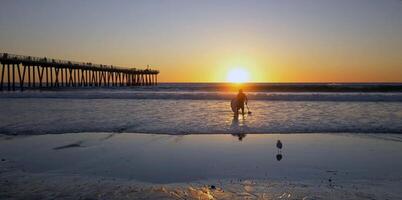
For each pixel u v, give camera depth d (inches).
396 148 410.0
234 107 704.4
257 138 481.4
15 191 250.2
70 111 811.4
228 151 398.0
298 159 357.4
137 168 323.0
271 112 781.9
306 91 1921.8
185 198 237.1
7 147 417.4
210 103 1055.0
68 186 262.2
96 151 396.5
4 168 321.1
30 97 1290.6
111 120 649.6
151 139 473.4
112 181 278.5
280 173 305.0
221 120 650.2
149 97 1261.1
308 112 778.8
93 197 237.1
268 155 376.8
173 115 730.8
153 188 258.4
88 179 284.2
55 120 649.0
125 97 1272.1
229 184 271.9
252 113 762.2
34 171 310.8
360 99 1119.0
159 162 346.3
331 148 411.2
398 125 575.2
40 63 2106.3
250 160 354.0
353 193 246.8
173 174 303.1
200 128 559.2
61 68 2417.6
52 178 286.0
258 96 1170.0
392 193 247.0
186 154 381.7
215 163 342.3
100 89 2390.5
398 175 297.4
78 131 534.0
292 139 472.4
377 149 404.8
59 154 379.9
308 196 240.8
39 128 557.0
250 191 253.4
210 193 248.4
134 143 443.5
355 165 332.2
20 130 539.5
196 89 2425.0
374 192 249.6
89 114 750.5
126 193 245.8
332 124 591.2
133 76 3575.3
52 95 1306.6
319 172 308.3
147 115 730.8
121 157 366.6
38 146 423.2
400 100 1106.1
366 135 498.0
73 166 329.7
